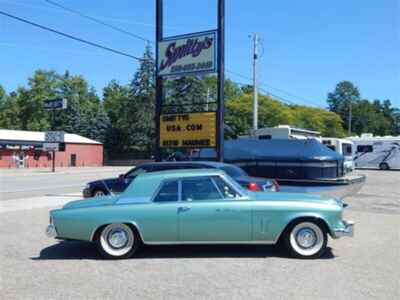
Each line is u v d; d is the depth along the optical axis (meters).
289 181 14.28
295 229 8.06
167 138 17.55
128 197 8.17
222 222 7.99
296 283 6.52
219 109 16.34
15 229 11.23
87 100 88.25
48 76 84.56
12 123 83.94
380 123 131.00
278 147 15.21
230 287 6.34
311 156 14.30
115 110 83.19
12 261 7.96
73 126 77.44
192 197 8.11
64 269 7.40
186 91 62.34
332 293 6.05
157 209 8.02
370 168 45.53
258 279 6.73
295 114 68.19
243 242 8.05
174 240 8.05
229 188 8.16
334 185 13.71
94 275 7.03
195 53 16.77
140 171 14.24
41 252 8.67
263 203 8.02
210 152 17.55
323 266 7.50
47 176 36.53
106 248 8.05
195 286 6.40
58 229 8.10
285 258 8.03
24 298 5.93
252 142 15.90
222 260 7.90
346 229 8.02
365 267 7.43
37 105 82.81
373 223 12.13
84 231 8.05
